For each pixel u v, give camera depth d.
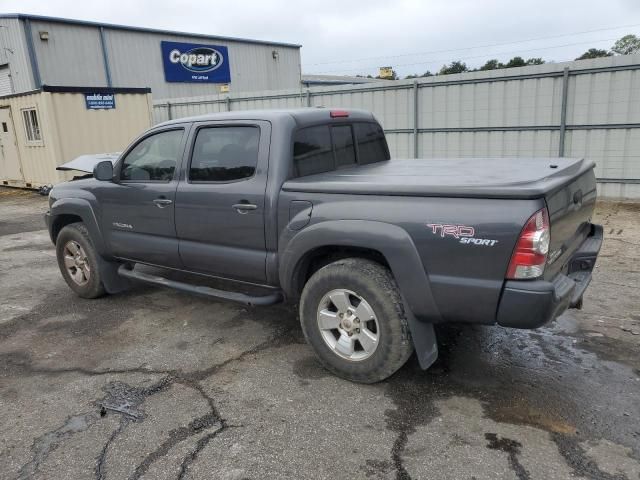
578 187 3.37
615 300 4.85
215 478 2.61
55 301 5.41
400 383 3.46
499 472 2.57
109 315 4.94
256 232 3.77
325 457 2.74
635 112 9.72
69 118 13.23
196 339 4.31
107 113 13.92
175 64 23.30
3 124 14.69
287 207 3.57
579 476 2.53
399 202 3.10
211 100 16.20
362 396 3.32
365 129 4.73
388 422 3.03
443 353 3.87
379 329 3.25
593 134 10.22
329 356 3.53
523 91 10.77
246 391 3.44
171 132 4.34
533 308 2.76
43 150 13.52
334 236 3.29
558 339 4.04
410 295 3.10
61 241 5.39
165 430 3.03
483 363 3.70
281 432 2.97
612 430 2.88
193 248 4.21
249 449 2.82
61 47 19.34
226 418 3.13
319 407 3.21
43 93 12.70
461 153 11.88
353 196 3.28
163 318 4.80
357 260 3.37
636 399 3.18
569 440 2.80
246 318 4.73
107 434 3.02
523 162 4.00
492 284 2.84
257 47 26.81
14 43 18.64
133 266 5.19
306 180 3.61
